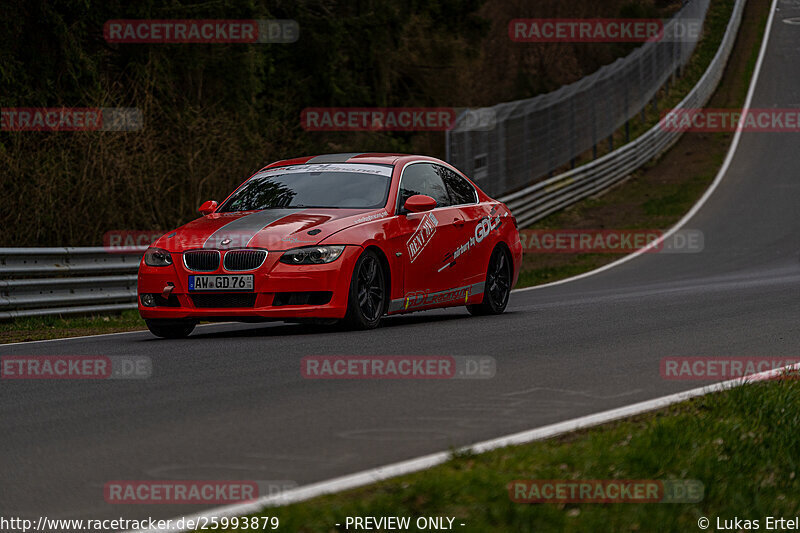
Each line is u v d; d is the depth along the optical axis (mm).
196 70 89625
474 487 15523
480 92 172125
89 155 62031
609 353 30484
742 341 33062
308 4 114875
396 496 15156
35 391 25984
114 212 63812
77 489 16719
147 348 33438
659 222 105188
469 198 42125
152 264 34875
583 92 133000
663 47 188875
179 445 19547
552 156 121062
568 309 44438
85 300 51125
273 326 39469
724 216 105938
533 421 21234
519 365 28281
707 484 16750
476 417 21656
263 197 38375
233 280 33688
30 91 75438
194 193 70375
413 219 37688
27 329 45688
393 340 33062
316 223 35125
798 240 88688
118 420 22000
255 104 96875
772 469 18656
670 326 37094
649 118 175500
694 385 25375
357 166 39156
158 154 66938
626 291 56344
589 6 189875
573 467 17141
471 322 39031
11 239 59656
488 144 104562
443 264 38938
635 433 19844
